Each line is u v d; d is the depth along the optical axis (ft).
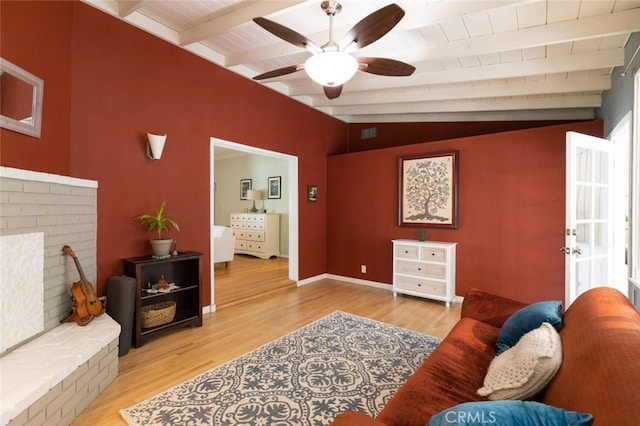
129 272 9.75
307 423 6.18
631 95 8.79
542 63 10.83
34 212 7.04
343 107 18.48
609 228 10.54
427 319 11.98
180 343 9.82
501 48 9.64
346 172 18.01
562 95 13.39
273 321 11.71
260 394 7.11
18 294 6.63
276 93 15.55
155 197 10.94
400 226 16.08
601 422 2.49
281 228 25.68
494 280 13.51
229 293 14.37
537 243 12.59
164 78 11.14
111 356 7.58
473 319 7.86
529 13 8.62
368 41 7.09
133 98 10.30
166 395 7.07
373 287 16.76
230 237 19.90
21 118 6.97
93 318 8.14
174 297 11.57
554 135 12.28
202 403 6.79
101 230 9.55
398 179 16.08
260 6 9.34
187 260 11.69
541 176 12.52
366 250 17.28
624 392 2.64
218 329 10.95
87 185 8.89
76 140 8.91
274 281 16.65
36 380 5.53
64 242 8.03
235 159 29.09
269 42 11.76
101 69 9.50
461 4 8.02
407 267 14.58
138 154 10.46
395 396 4.79
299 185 17.01
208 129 12.59
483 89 13.21
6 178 6.31
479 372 5.55
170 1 9.53
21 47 7.02
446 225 14.66
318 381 7.64
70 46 8.67
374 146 19.53
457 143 14.46
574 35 8.71
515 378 4.29
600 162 10.50
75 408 6.31
